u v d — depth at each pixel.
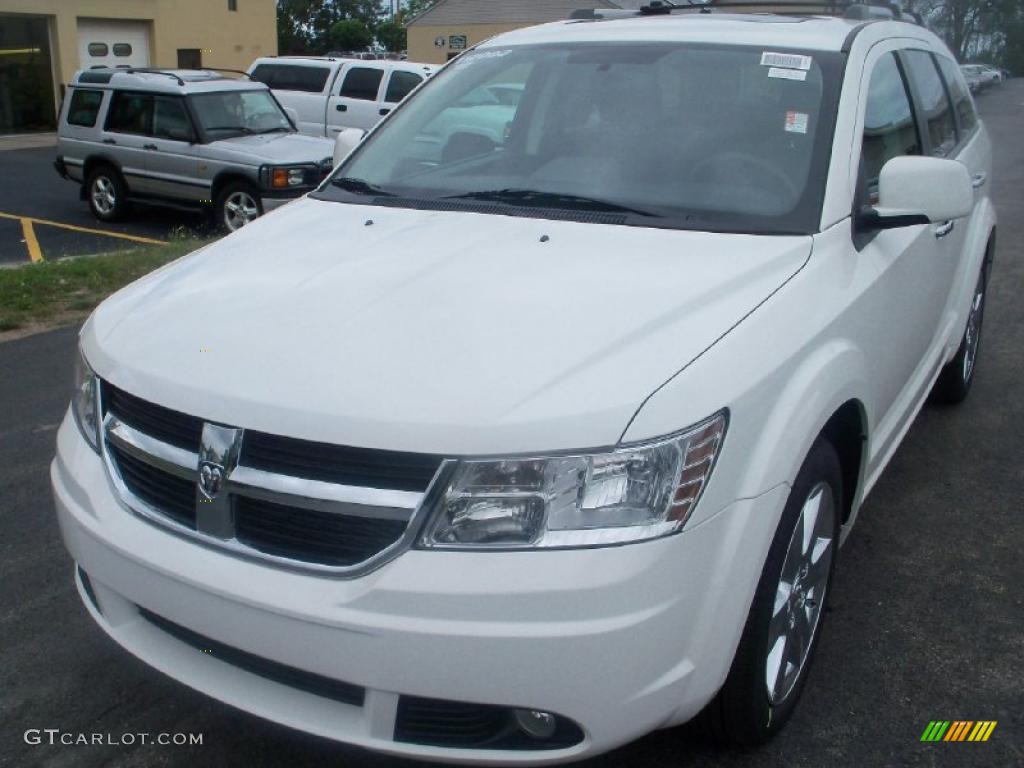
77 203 15.00
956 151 4.89
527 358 2.45
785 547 2.72
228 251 3.33
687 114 3.61
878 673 3.32
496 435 2.27
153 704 3.16
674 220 3.23
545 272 2.89
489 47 4.34
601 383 2.37
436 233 3.26
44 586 3.79
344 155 4.47
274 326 2.67
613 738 2.35
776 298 2.82
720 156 3.43
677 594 2.33
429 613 2.25
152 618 2.72
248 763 2.91
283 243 3.32
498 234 3.21
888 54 4.09
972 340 5.70
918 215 3.31
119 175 12.95
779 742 2.99
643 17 4.36
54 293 8.09
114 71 13.20
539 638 2.23
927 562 4.05
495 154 3.78
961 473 4.90
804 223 3.17
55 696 3.18
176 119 12.30
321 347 2.55
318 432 2.33
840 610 3.69
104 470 2.74
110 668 3.33
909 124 4.20
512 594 2.23
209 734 3.03
